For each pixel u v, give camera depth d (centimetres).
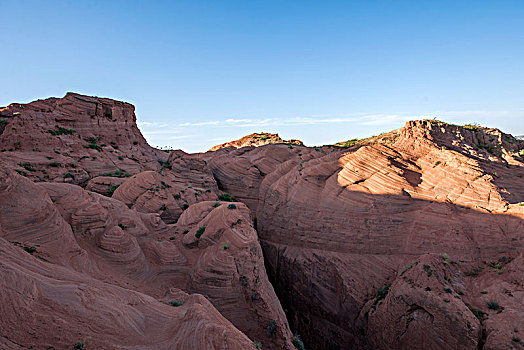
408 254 2808
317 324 2883
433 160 3581
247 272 2072
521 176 3297
